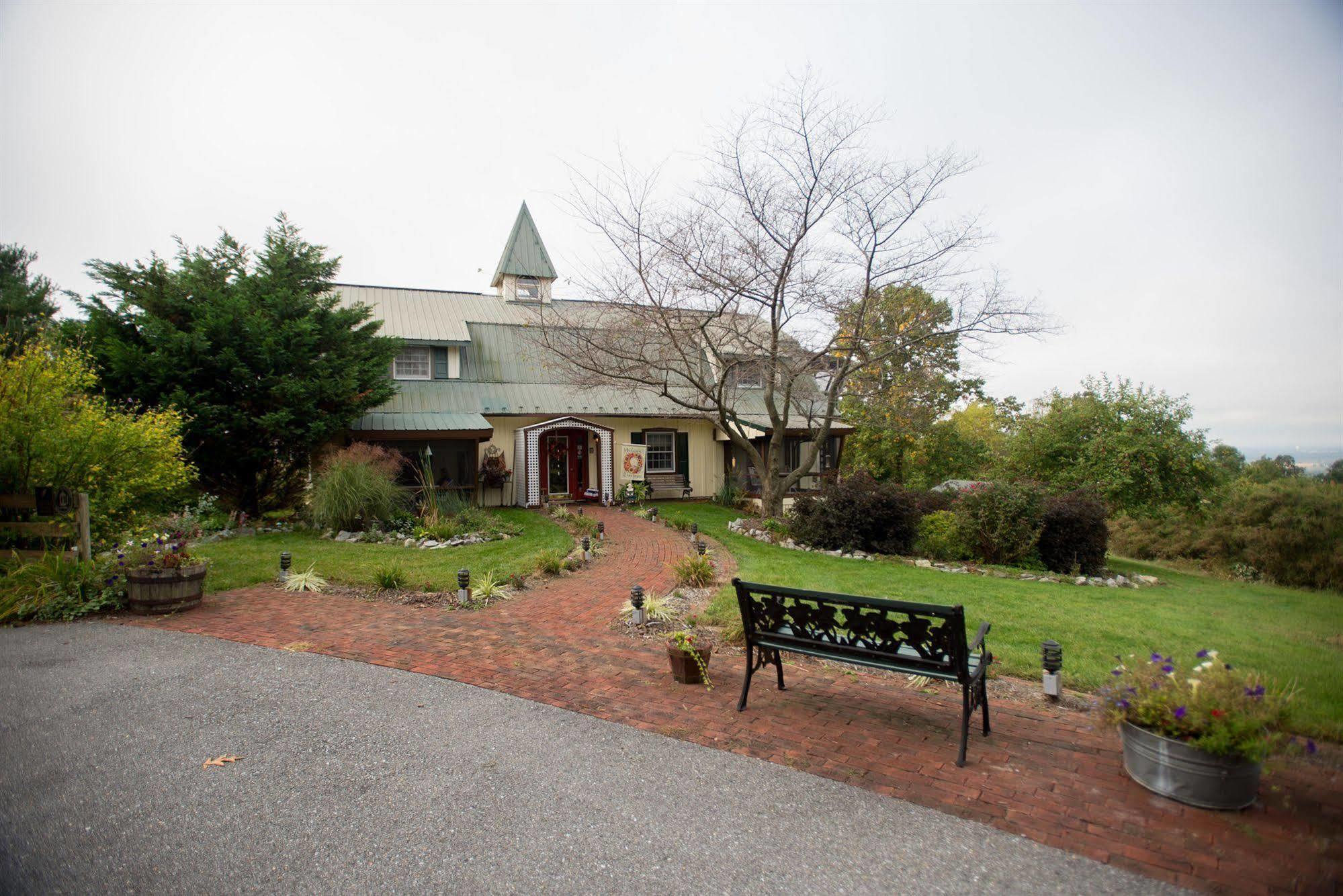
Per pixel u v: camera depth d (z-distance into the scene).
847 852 2.93
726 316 17.03
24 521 7.77
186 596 7.25
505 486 19.94
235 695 4.79
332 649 5.93
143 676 5.18
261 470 15.51
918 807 3.31
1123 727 3.61
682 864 2.84
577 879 2.74
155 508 11.47
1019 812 3.25
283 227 16.22
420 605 7.69
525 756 3.87
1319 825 3.08
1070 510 11.65
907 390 15.29
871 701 4.80
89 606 6.96
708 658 5.11
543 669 5.44
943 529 12.27
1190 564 14.54
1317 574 8.41
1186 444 16.78
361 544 12.12
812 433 20.98
